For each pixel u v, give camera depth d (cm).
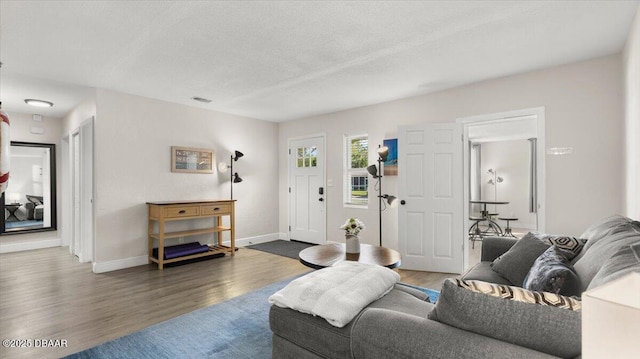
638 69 219
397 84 387
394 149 457
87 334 233
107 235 401
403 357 105
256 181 588
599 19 236
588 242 195
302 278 178
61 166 556
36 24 238
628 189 263
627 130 266
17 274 384
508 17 233
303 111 532
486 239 280
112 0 207
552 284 144
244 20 234
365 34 257
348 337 127
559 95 328
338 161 533
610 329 49
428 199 407
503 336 96
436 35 260
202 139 505
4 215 507
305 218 586
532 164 752
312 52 292
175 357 203
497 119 369
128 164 421
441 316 109
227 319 258
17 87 392
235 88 401
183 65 323
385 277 184
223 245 512
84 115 443
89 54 294
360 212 504
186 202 435
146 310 276
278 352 157
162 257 408
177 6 215
